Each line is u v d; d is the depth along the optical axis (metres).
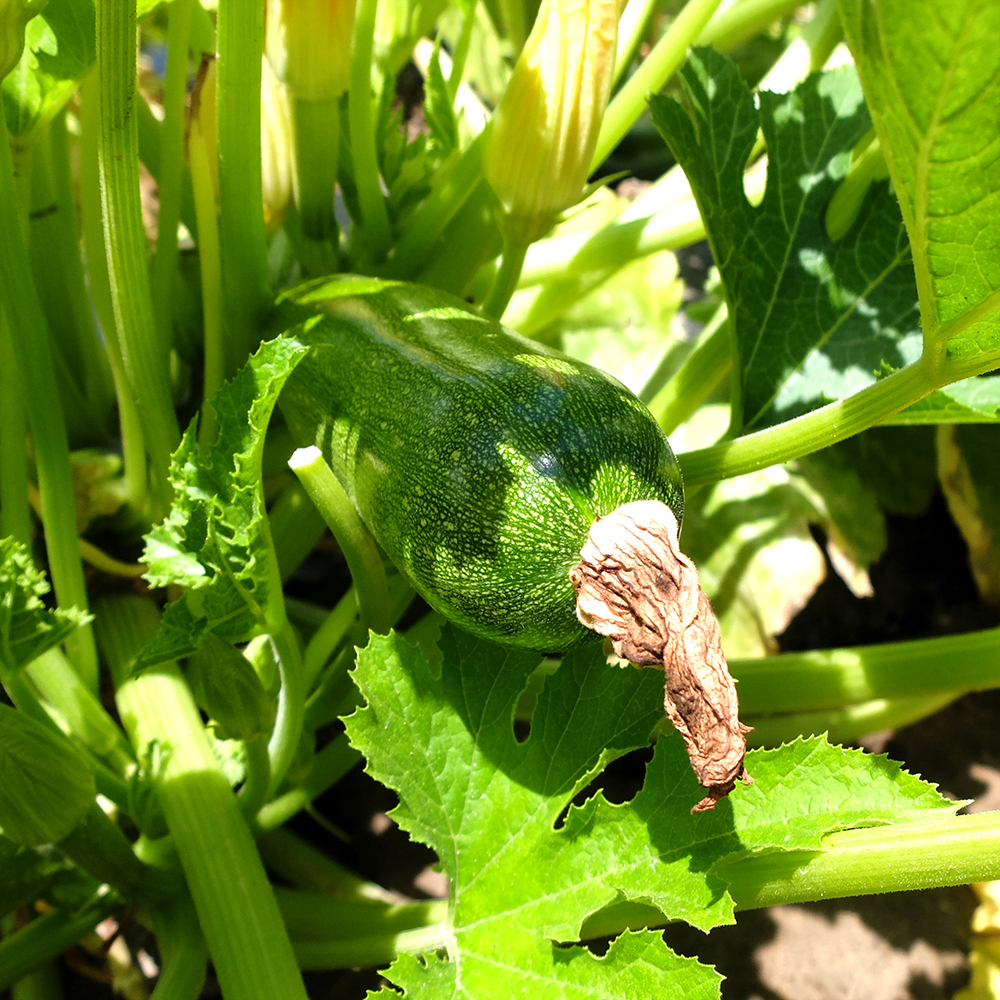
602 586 0.25
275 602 0.28
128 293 0.31
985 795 0.46
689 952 0.41
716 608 0.48
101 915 0.34
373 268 0.42
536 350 0.29
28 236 0.35
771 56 0.78
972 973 0.41
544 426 0.26
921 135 0.20
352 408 0.30
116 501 0.40
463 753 0.29
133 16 0.26
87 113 0.34
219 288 0.36
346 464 0.30
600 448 0.26
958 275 0.23
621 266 0.45
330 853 0.44
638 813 0.27
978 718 0.50
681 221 0.44
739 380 0.36
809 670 0.38
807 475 0.52
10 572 0.27
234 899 0.31
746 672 0.38
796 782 0.26
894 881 0.26
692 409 0.40
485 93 0.72
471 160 0.40
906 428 0.53
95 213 0.34
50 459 0.32
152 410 0.34
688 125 0.34
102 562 0.40
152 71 0.69
